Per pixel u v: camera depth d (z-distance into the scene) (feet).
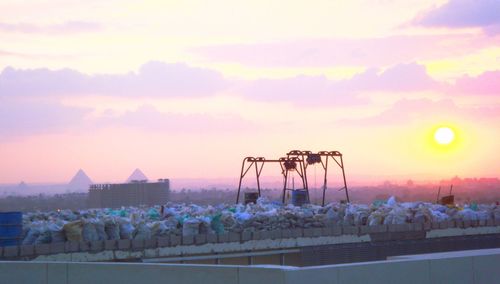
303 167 253.65
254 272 53.62
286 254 129.70
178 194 625.41
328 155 261.03
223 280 55.16
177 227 127.24
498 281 62.08
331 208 156.87
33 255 105.09
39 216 137.80
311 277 52.75
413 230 147.54
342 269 54.34
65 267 62.85
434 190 581.94
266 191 402.52
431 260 58.95
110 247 111.75
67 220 132.36
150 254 115.24
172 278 57.77
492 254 62.34
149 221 131.64
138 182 449.89
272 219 134.92
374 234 141.90
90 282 61.82
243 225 132.67
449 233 153.58
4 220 111.96
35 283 64.18
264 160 256.93
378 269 56.08
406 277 57.31
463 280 60.23
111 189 444.96
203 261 119.34
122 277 60.13
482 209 177.78
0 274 65.67
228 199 549.54
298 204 219.00
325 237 135.23
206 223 125.08
